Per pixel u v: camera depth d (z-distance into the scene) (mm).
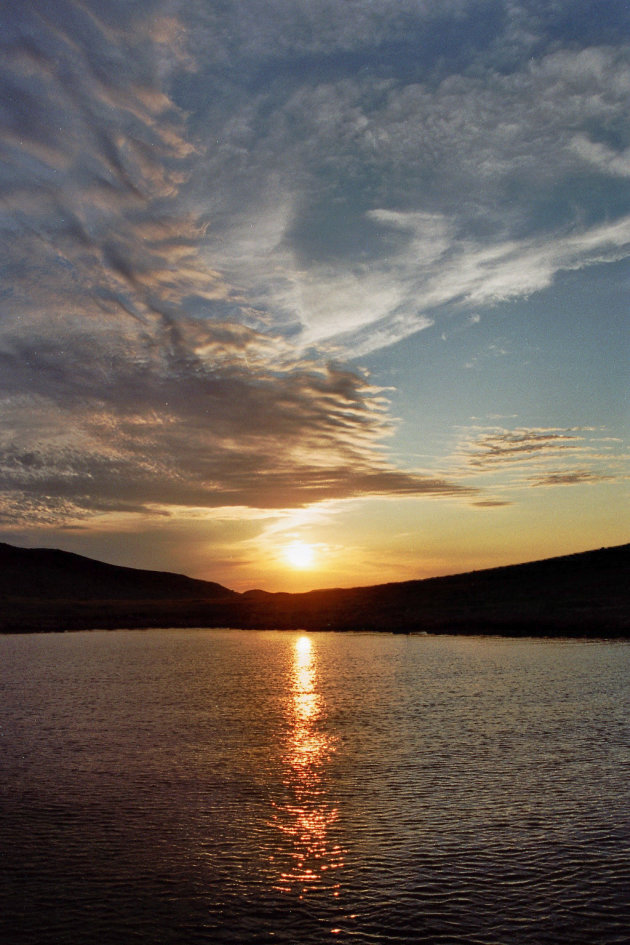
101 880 8000
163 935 6824
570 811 10109
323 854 8695
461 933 6844
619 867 8242
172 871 8234
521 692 20594
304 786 11391
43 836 9258
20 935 6812
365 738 14781
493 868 8250
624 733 14922
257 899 7551
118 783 11609
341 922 7070
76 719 17062
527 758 12969
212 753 13586
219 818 9930
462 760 12883
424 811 10164
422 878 8023
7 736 15156
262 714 17641
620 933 6816
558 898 7523
